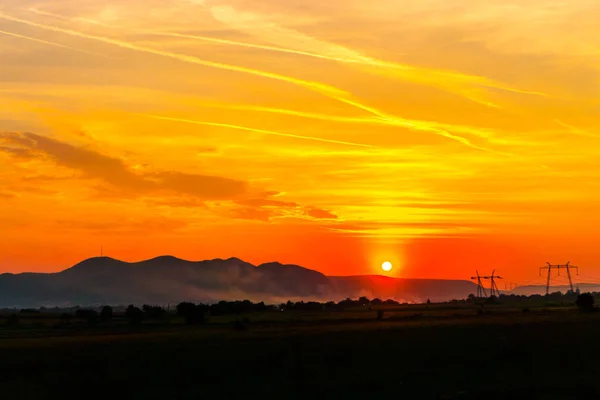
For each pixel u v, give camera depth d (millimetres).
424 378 77438
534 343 106812
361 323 174375
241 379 80500
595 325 143750
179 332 151875
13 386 78062
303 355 96562
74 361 95125
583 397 65938
